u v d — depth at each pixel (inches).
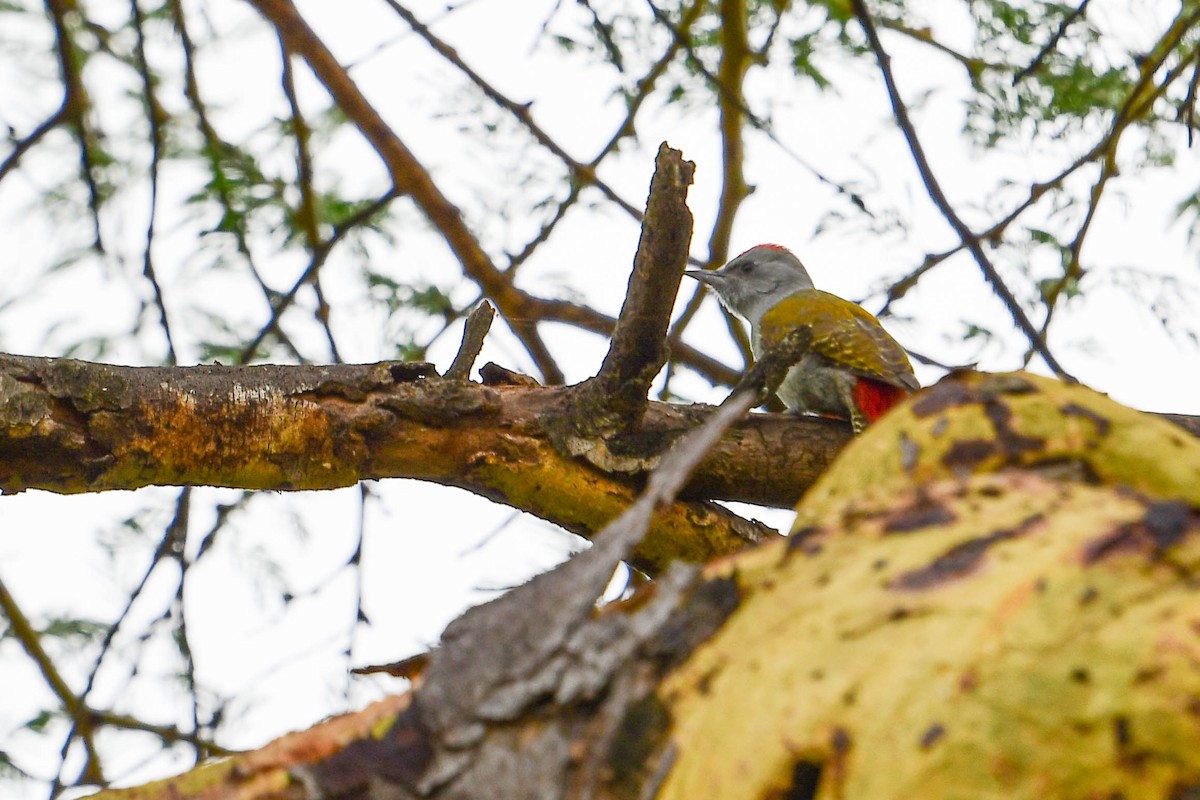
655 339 240.5
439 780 110.6
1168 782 86.0
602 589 111.7
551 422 250.5
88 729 329.4
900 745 90.5
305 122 389.1
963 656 91.5
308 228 387.5
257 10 386.3
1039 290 359.3
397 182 388.8
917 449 114.7
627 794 105.3
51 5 380.2
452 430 245.9
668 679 107.0
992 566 96.7
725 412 120.3
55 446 223.1
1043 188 359.9
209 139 385.7
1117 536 94.7
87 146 382.0
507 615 114.3
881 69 342.0
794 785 94.5
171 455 231.8
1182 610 89.7
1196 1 368.5
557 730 109.0
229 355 376.8
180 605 340.8
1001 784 87.5
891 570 100.5
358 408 241.6
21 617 344.5
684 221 225.1
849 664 96.0
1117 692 87.7
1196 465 112.0
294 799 113.8
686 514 257.0
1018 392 115.4
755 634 104.0
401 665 139.9
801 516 117.8
